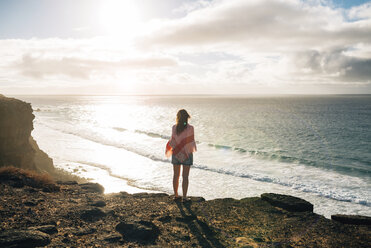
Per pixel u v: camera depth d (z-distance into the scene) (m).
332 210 12.06
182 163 4.23
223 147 28.25
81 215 3.76
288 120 63.31
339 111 94.56
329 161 22.55
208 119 65.56
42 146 26.70
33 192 5.04
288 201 4.10
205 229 3.32
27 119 14.08
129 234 3.10
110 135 35.56
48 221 3.44
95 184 6.42
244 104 160.12
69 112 91.19
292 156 24.69
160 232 3.23
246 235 3.09
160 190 14.21
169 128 46.44
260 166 19.97
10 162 12.45
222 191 14.23
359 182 16.08
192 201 4.52
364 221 3.36
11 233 2.71
